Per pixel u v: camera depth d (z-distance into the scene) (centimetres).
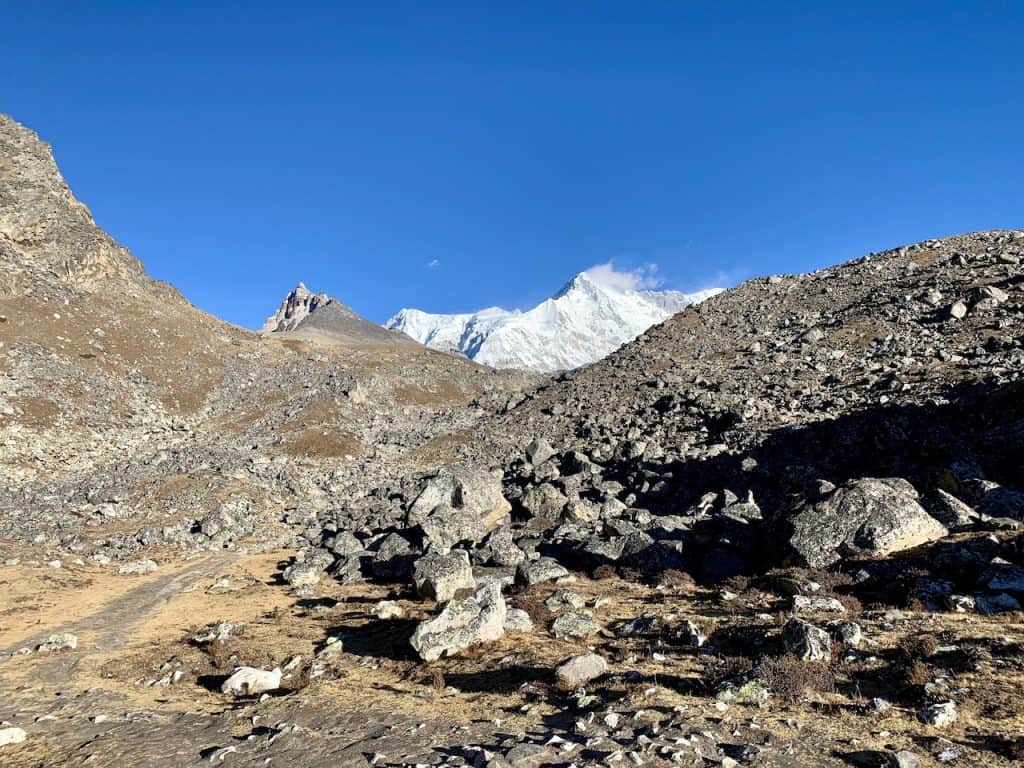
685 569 2717
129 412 9462
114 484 6341
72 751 1356
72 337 10762
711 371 7594
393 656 1994
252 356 14412
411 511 4328
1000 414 3606
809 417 5006
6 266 11438
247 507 6088
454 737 1224
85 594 3559
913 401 4381
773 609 1909
